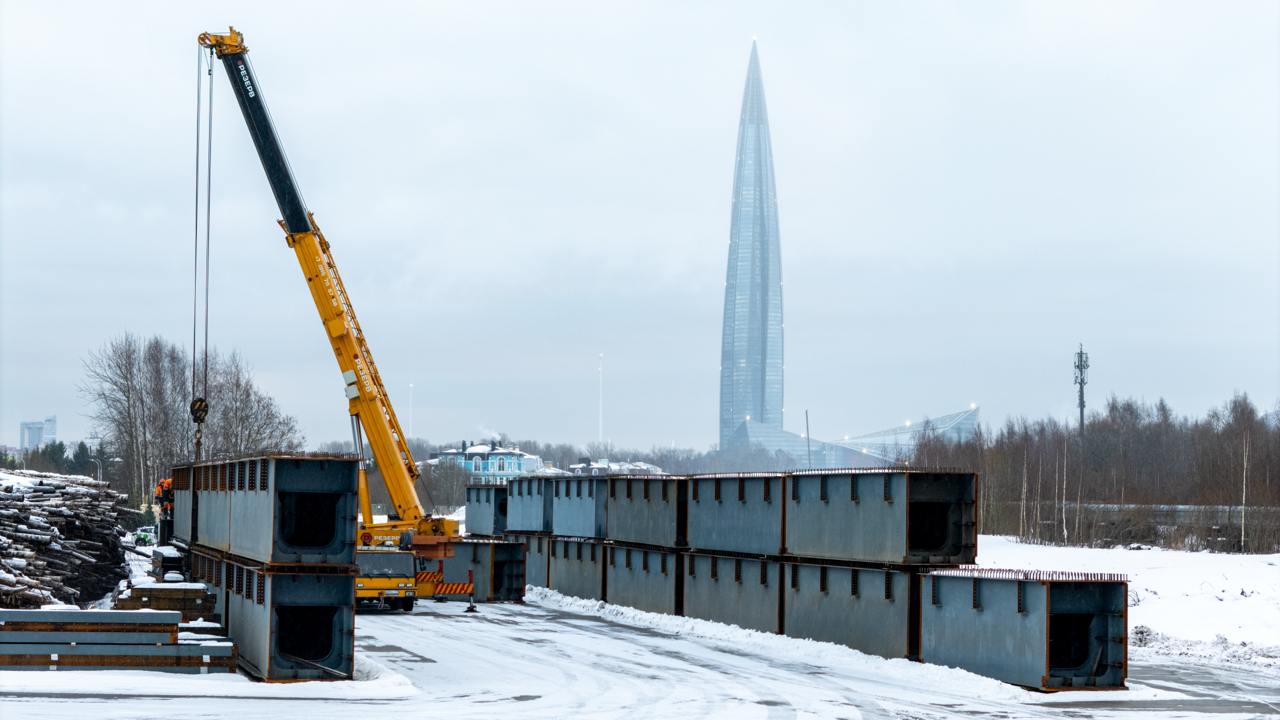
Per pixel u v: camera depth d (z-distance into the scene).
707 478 37.97
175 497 43.50
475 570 46.56
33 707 20.20
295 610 26.25
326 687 23.78
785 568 33.78
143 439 95.25
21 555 30.03
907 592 28.97
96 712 19.98
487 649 31.58
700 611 38.19
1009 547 68.50
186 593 28.03
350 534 24.77
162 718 19.72
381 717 20.91
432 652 30.83
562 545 49.25
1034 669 25.50
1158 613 39.56
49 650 23.52
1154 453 127.44
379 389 43.91
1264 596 41.69
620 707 22.83
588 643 33.22
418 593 46.00
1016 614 26.02
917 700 24.44
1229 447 89.88
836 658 30.08
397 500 44.91
